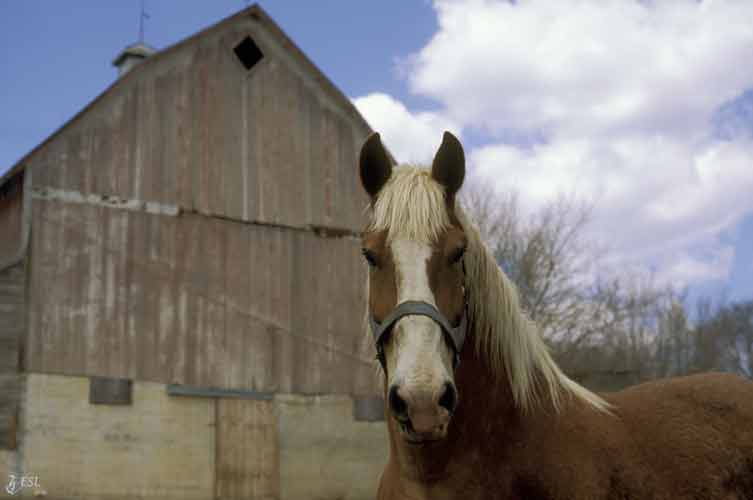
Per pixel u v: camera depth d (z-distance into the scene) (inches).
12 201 561.9
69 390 515.8
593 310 903.7
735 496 136.4
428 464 128.7
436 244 127.3
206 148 606.2
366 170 139.7
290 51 653.9
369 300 135.6
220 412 565.0
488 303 137.8
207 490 547.8
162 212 577.6
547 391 139.3
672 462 135.9
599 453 132.8
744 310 1176.2
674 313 1119.6
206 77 617.6
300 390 599.2
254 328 592.7
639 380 668.1
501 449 131.9
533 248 869.2
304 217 634.8
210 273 585.3
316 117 658.2
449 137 134.7
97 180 557.0
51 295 524.4
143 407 538.0
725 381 150.6
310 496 583.8
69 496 501.4
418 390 112.6
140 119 582.9
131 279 554.3
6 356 503.2
